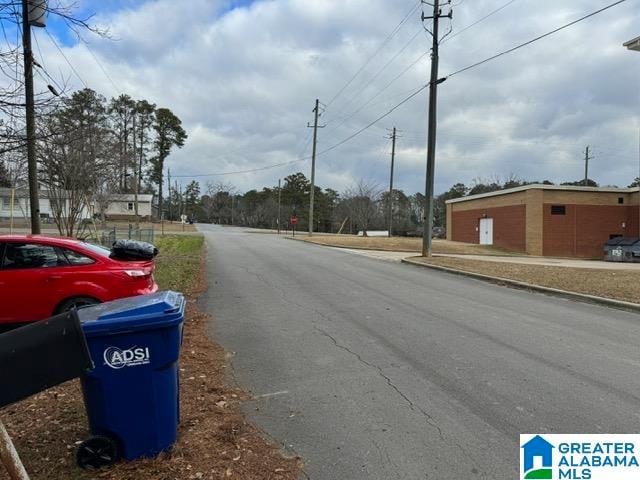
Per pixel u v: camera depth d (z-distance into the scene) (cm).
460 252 3047
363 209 6856
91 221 2644
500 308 955
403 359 602
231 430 398
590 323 825
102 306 347
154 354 333
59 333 284
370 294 1098
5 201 4869
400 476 338
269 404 460
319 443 384
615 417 434
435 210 8294
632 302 973
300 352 630
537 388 504
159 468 332
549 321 837
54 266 718
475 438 394
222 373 546
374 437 395
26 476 262
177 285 1147
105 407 330
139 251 783
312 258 1983
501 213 3703
